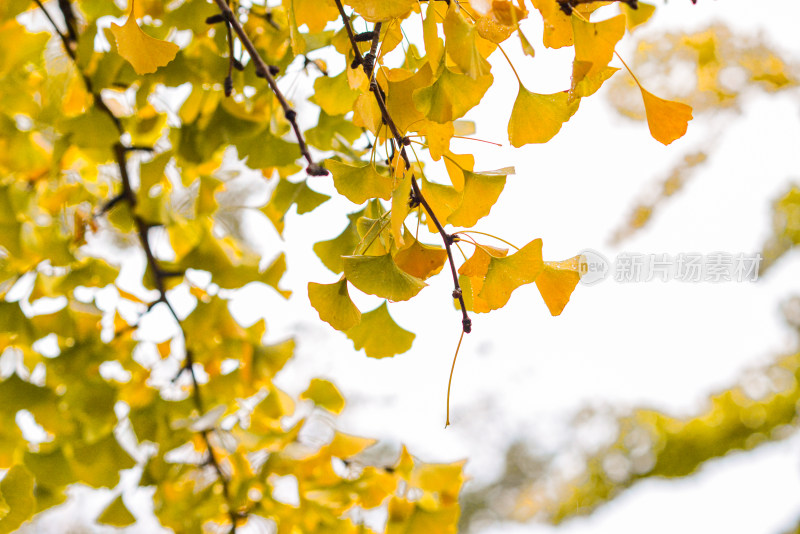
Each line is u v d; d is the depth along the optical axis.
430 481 2.47
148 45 2.05
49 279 2.54
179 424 2.52
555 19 1.97
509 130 2.04
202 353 2.58
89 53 2.39
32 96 2.52
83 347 2.53
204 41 2.45
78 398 2.52
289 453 2.48
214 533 2.56
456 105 1.99
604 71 1.99
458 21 1.95
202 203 2.54
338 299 2.04
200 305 2.55
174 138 2.48
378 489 2.47
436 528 2.46
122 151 2.53
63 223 2.57
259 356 2.61
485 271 2.04
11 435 2.54
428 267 2.04
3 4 2.40
